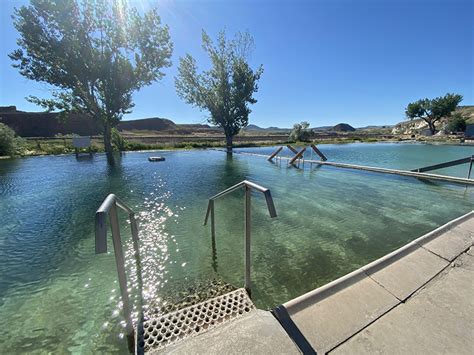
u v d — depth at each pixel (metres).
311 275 2.67
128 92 17.23
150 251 3.26
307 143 29.11
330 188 6.95
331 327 1.41
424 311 1.51
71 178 8.77
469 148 21.00
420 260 2.09
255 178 8.62
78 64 14.65
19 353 1.75
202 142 27.75
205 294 2.31
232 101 22.39
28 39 13.67
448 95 36.38
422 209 4.99
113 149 20.22
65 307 2.22
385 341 1.30
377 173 9.35
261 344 1.31
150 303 2.20
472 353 1.21
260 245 3.41
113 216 1.51
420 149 21.00
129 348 1.76
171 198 6.04
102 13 14.66
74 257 3.17
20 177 8.90
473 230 2.70
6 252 3.32
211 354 1.26
